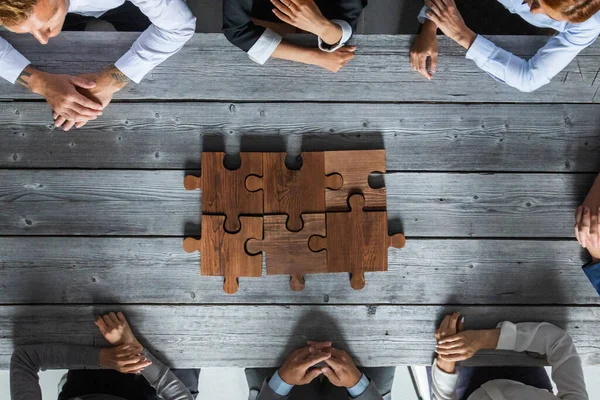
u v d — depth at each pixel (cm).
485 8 186
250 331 152
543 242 152
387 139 151
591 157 152
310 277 151
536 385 155
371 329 152
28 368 146
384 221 149
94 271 150
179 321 151
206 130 150
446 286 152
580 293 152
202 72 151
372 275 151
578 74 153
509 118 152
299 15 131
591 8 110
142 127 150
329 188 149
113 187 150
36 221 149
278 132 151
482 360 155
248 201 148
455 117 152
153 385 150
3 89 149
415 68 150
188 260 150
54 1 109
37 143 149
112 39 150
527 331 148
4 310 149
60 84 140
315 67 151
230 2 135
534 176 152
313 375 149
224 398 201
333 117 151
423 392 196
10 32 149
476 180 152
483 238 152
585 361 153
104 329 147
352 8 146
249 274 148
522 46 153
